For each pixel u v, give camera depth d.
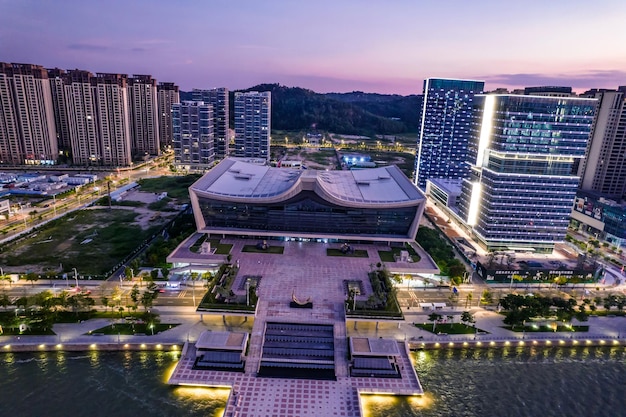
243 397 93.62
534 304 125.94
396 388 98.62
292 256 158.38
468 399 98.75
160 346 110.31
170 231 183.00
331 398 94.69
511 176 168.25
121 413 90.44
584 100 158.88
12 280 141.38
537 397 100.38
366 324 122.62
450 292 143.75
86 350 109.12
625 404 99.44
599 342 120.62
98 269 150.50
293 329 116.19
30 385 97.44
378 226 170.62
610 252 189.88
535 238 177.75
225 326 118.81
